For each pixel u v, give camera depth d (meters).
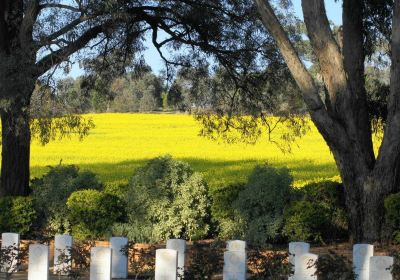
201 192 16.95
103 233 16.77
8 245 11.80
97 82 21.41
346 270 9.48
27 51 16.88
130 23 19.91
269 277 9.91
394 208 15.31
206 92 22.25
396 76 15.54
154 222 16.80
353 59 16.91
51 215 17.47
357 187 15.97
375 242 15.38
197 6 20.12
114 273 11.68
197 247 10.88
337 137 15.81
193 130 57.09
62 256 10.94
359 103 16.59
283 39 15.64
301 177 30.88
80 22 18.09
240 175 31.20
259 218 16.23
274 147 45.50
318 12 15.94
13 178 18.94
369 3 18.05
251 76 21.19
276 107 21.58
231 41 20.77
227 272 10.11
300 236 15.80
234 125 22.08
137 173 17.03
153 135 53.81
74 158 40.06
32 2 17.47
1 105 16.14
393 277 9.36
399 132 15.59
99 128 59.03
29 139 18.36
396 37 15.50
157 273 9.79
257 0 15.67
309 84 15.65
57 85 17.52
